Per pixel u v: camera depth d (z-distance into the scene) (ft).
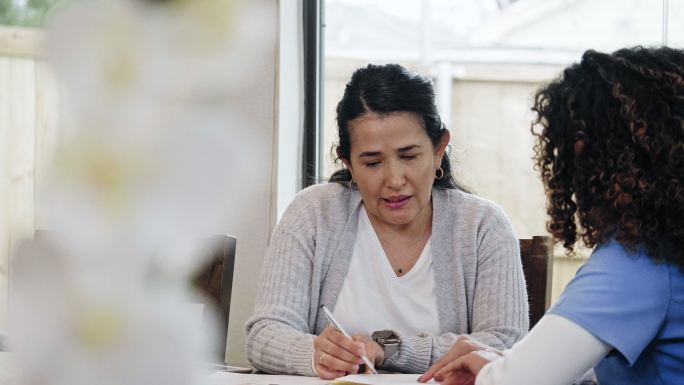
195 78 0.97
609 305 3.60
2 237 0.98
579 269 3.79
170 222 0.97
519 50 12.95
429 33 12.35
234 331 7.93
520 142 13.51
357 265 6.07
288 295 5.96
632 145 3.68
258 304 5.99
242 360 7.95
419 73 5.93
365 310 5.97
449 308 5.93
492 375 3.72
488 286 5.88
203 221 0.98
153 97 0.96
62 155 0.96
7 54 7.82
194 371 1.02
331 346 5.10
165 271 0.99
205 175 0.97
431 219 6.14
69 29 0.95
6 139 8.00
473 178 13.60
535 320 6.32
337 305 6.02
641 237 3.62
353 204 6.18
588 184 3.77
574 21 12.44
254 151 1.00
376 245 6.07
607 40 11.35
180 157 0.97
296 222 6.22
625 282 3.61
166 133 0.96
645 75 3.70
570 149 3.92
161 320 0.99
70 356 0.96
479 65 13.00
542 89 4.09
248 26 0.97
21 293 0.96
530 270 6.38
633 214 3.64
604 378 3.96
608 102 3.76
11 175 8.12
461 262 5.98
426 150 5.79
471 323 5.98
